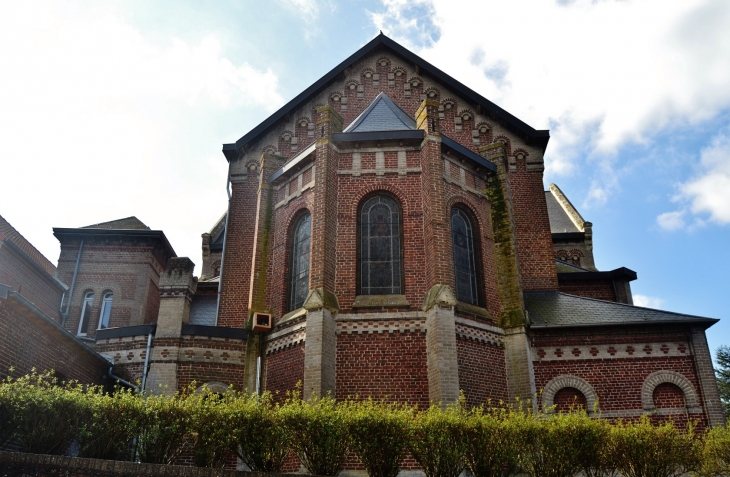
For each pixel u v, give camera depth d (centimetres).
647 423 1449
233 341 1894
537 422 1306
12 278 2277
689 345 1853
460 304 1800
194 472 1105
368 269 1809
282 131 2503
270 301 1955
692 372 1823
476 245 1953
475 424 1251
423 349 1680
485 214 2027
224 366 1862
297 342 1745
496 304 1908
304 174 1998
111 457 1190
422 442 1227
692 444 1400
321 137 1911
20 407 1166
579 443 1289
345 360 1681
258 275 1992
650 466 1347
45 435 1168
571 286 2711
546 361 1870
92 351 1725
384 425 1219
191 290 1964
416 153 1917
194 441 1215
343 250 1812
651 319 1875
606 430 1337
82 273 2867
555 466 1266
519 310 1873
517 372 1802
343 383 1658
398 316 1714
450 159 1969
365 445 1206
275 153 2386
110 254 2911
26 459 1127
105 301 2850
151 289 2942
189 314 2059
